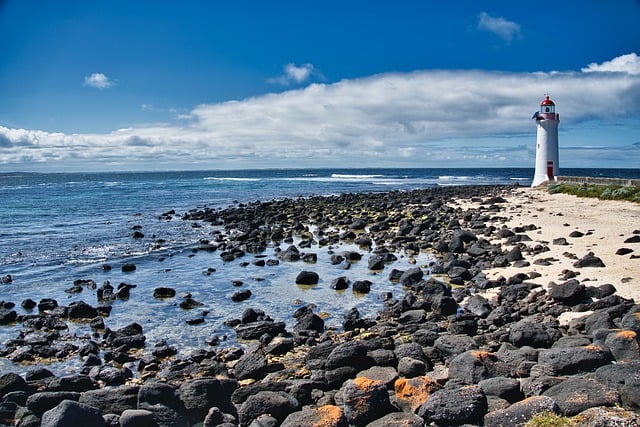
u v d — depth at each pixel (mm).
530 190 56094
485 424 7875
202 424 9047
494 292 17281
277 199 65312
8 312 16047
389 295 18109
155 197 68562
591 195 42812
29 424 8625
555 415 7551
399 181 118000
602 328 11414
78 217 43625
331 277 21234
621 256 19422
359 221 36812
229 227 37750
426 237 29219
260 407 8828
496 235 27250
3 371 12023
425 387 8852
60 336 14375
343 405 8734
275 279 21062
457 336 11648
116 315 16375
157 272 22578
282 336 13734
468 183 104312
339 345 10992
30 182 127562
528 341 11656
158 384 9234
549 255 21031
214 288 19703
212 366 11477
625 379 8281
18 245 29078
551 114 58406
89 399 9234
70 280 21094
